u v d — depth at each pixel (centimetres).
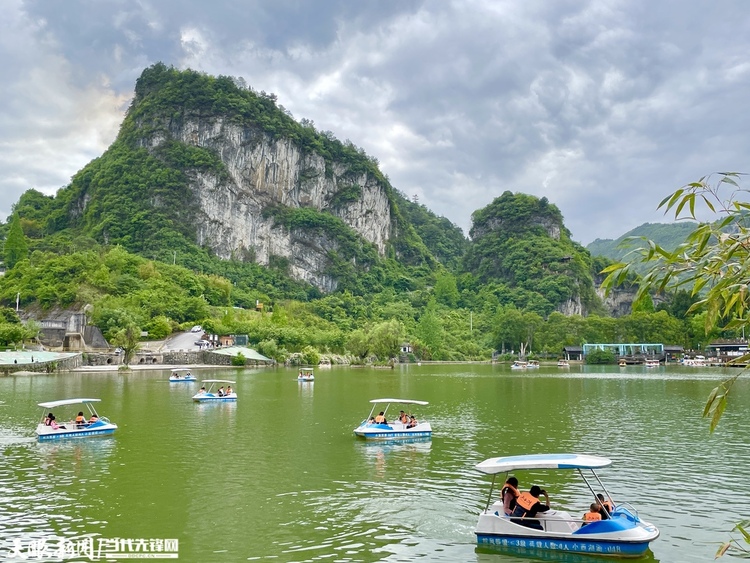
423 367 17775
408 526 2645
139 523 2673
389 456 4094
